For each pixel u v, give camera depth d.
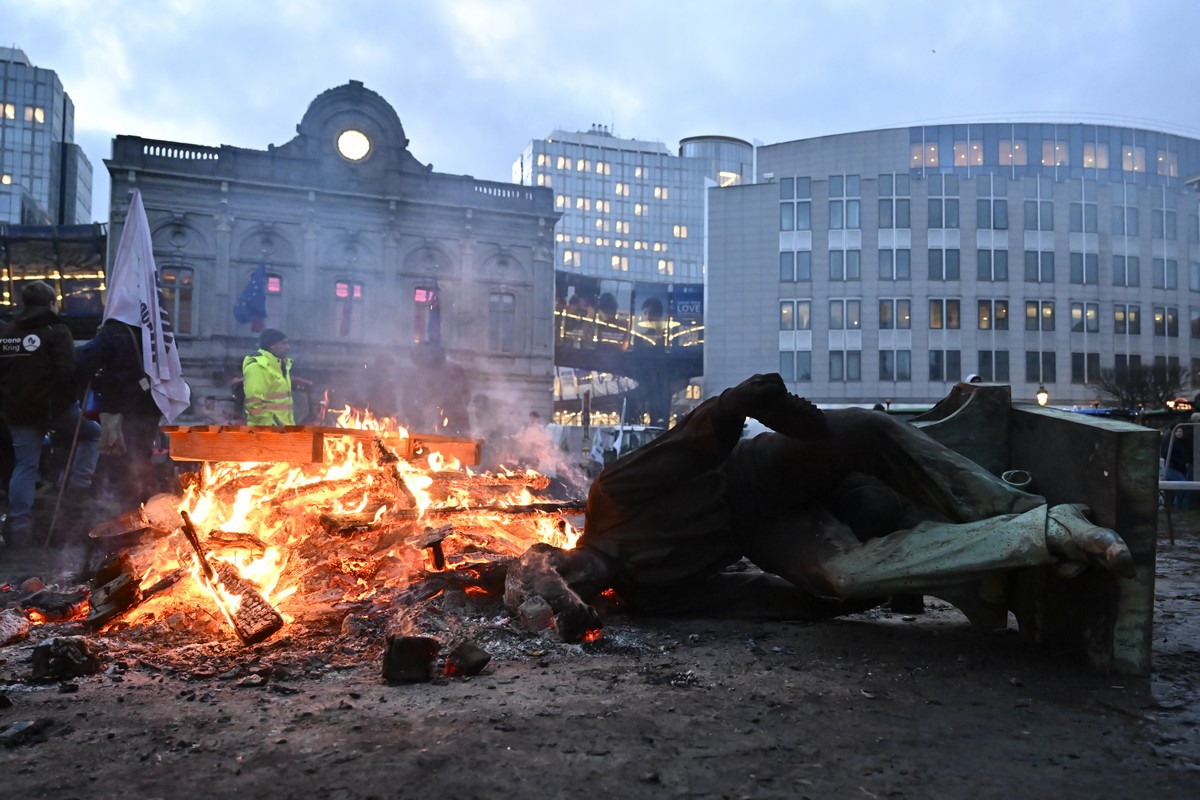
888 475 3.24
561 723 2.31
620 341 53.81
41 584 4.44
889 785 1.92
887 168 56.34
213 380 33.47
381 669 2.84
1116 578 2.83
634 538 3.76
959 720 2.39
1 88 117.69
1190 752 2.15
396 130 36.69
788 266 52.25
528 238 38.56
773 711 2.45
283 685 2.69
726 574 4.11
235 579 3.47
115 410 7.75
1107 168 57.38
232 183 34.03
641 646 3.29
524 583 3.55
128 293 7.76
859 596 3.03
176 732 2.21
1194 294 54.12
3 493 9.32
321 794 1.82
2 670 2.88
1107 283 52.38
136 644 3.25
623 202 147.12
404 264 36.62
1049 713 2.45
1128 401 42.94
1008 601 3.32
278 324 34.69
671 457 3.68
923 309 51.12
